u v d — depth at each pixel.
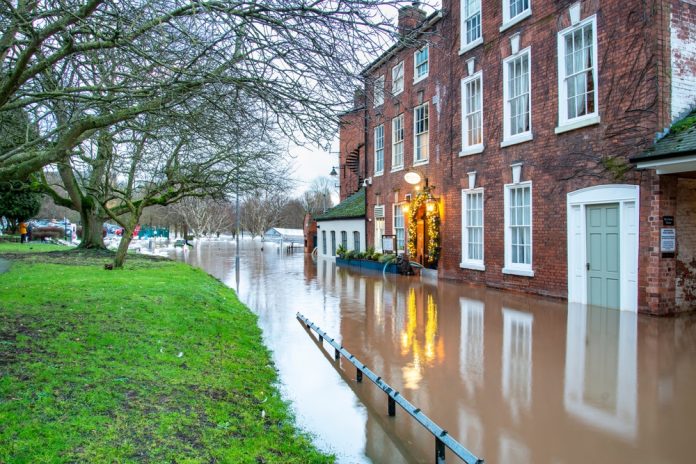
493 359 6.88
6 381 4.30
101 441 3.46
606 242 10.32
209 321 8.25
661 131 9.18
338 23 5.30
